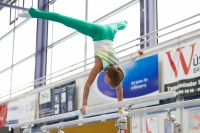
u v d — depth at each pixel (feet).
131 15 29.55
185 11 25.03
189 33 23.02
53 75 38.58
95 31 14.67
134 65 26.03
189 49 22.39
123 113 13.69
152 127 23.76
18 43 46.01
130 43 28.91
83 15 35.35
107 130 27.04
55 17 14.49
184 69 22.45
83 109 14.65
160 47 24.77
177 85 22.70
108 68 14.11
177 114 22.41
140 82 25.25
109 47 14.65
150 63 24.85
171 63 23.38
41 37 41.39
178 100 22.74
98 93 28.71
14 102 40.63
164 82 23.65
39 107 36.04
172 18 26.04
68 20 14.48
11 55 47.06
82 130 29.53
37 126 36.19
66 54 36.94
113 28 15.29
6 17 50.01
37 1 42.98
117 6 31.32
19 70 44.70
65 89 32.73
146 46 27.35
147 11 27.96
